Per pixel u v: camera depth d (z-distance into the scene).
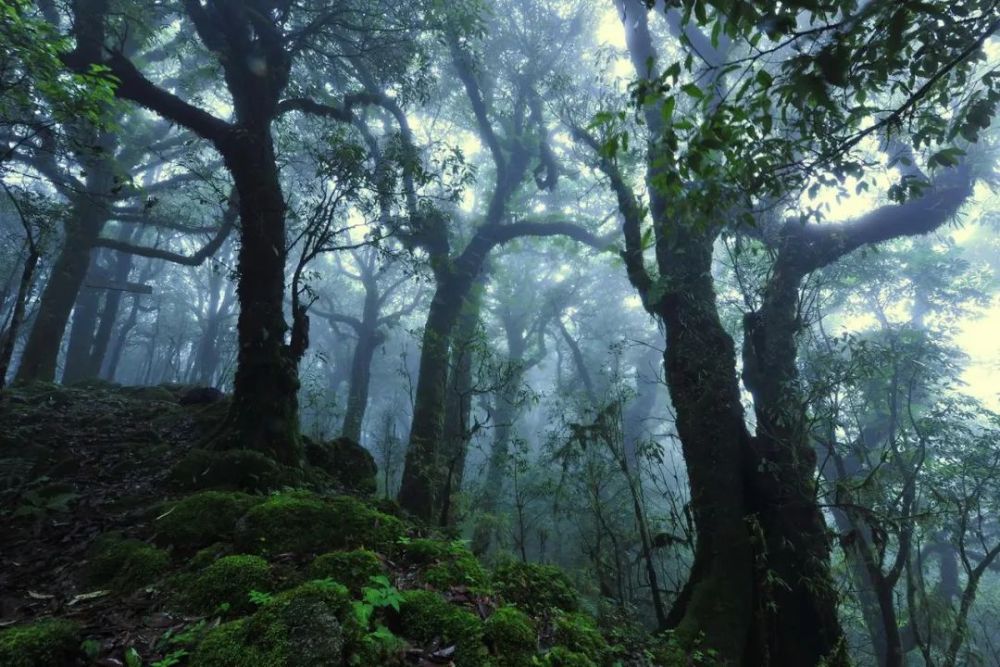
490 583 4.04
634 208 10.83
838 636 7.47
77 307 24.88
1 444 7.32
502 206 18.17
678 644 6.40
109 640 2.83
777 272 9.98
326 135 8.59
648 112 10.41
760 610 7.24
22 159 14.77
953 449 9.81
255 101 9.16
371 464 9.84
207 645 2.58
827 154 3.95
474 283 20.16
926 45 3.30
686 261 10.02
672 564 13.77
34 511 5.22
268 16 10.43
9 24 5.62
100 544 4.35
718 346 9.41
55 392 10.54
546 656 3.17
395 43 12.46
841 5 3.00
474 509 13.33
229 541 4.25
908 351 11.66
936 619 9.48
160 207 19.23
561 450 9.62
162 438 8.32
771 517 8.24
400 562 4.14
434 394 14.15
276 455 7.23
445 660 2.83
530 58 18.77
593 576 9.20
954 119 3.88
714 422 8.88
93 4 9.10
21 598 3.58
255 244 8.15
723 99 3.28
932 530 10.23
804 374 11.47
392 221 10.16
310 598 2.80
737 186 4.21
